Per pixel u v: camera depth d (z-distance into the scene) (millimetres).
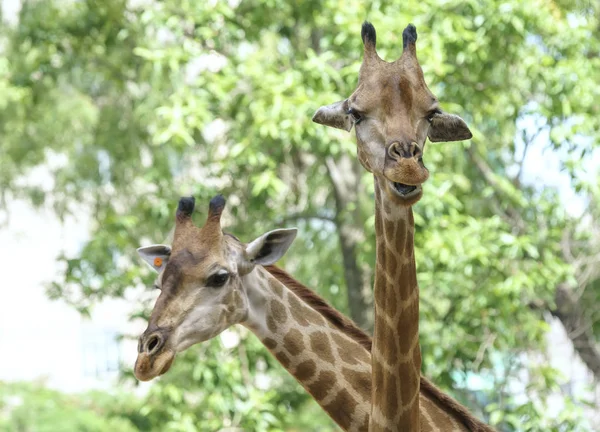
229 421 12883
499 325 12609
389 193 5039
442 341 12836
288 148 14367
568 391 15625
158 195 14008
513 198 13750
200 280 6438
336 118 5512
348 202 14922
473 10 12953
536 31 13367
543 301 14898
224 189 14156
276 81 12883
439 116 5336
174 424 12367
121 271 14016
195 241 6547
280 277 7238
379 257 5555
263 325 6852
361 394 6785
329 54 12773
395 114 5145
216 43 13812
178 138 12812
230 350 13086
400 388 5641
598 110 13328
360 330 7098
